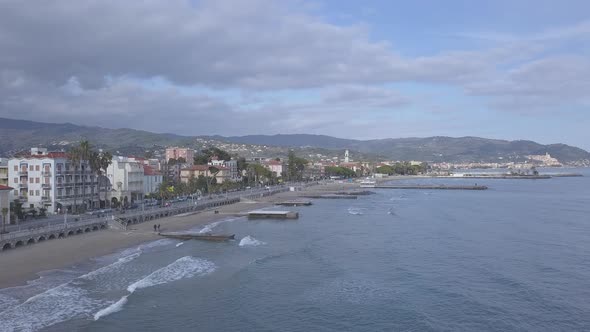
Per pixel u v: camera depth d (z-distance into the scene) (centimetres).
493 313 5203
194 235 9719
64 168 12850
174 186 19112
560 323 4931
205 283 6169
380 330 4716
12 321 4541
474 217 13762
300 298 5647
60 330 4372
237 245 9044
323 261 7625
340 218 13775
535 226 11756
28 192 12475
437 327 4809
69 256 7356
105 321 4659
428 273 6875
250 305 5356
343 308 5331
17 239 7925
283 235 10419
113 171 15500
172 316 4909
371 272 6938
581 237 10006
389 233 10656
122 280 6141
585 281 6438
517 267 7231
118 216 11144
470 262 7562
